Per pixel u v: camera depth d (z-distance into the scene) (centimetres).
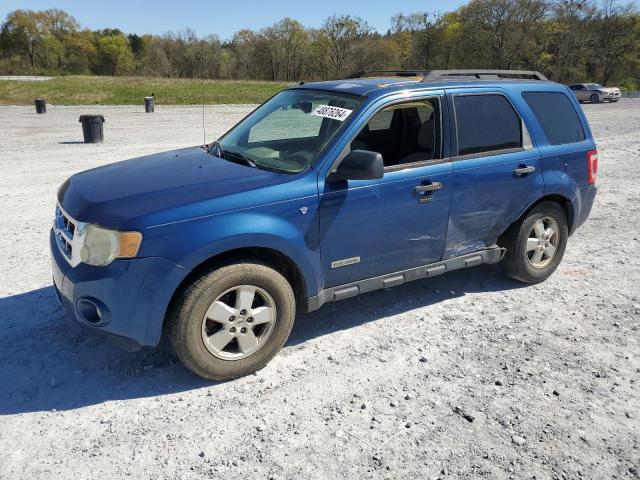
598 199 864
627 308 465
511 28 6888
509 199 456
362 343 399
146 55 8494
